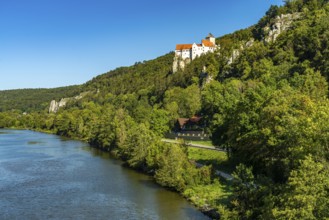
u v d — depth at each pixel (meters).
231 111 70.75
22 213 54.12
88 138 147.88
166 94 198.88
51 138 175.25
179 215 51.03
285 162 38.56
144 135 88.94
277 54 158.62
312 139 33.56
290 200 28.75
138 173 81.12
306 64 123.50
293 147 36.69
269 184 40.69
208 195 56.34
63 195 63.56
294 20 198.62
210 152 87.06
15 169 88.38
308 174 28.11
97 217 51.59
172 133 134.12
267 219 32.81
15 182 74.19
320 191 27.70
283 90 62.72
